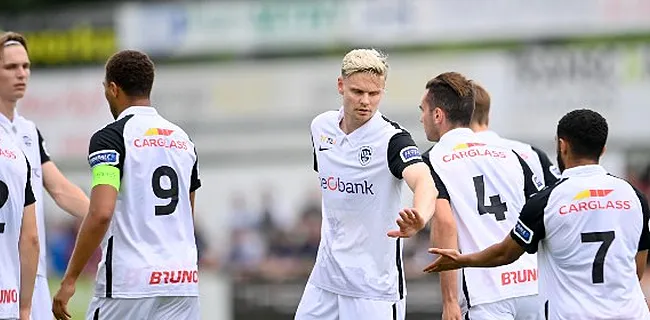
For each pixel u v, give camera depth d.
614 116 74.25
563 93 75.25
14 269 23.20
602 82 74.44
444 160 26.33
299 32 81.75
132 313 24.23
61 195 28.78
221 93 83.88
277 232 73.81
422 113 27.20
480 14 77.44
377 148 24.23
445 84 26.61
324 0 81.12
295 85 82.62
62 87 85.56
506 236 24.09
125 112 24.67
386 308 24.67
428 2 78.44
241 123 83.31
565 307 23.17
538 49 75.94
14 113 28.03
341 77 24.33
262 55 89.62
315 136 25.16
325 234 25.06
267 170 81.75
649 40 82.25
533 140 75.62
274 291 49.28
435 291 46.06
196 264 25.02
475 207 26.14
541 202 23.31
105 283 24.27
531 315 26.64
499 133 76.12
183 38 84.38
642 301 23.34
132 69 24.59
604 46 77.44
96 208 23.53
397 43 80.88
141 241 24.27
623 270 23.12
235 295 49.66
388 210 24.44
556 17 76.12
